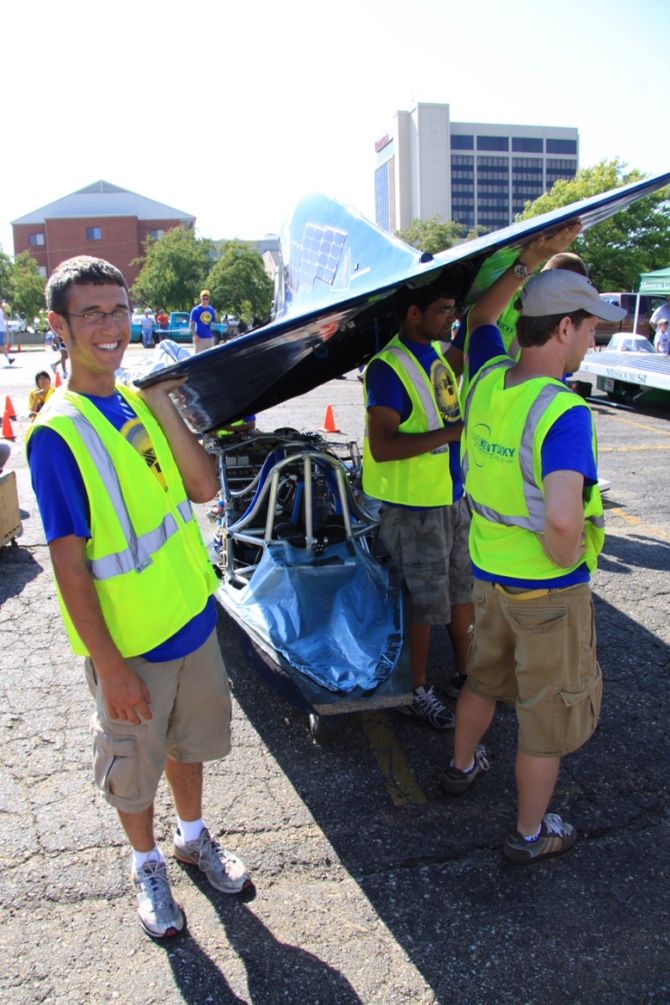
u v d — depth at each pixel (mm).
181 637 2367
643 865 2764
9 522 5906
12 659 4309
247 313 54500
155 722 2340
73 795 3143
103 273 2129
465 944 2436
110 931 2484
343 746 3502
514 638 2652
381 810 3070
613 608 4945
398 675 3240
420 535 3428
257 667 3506
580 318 2377
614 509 7207
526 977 2318
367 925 2512
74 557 2086
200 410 4184
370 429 3363
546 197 34719
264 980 2312
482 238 3148
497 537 2559
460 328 3830
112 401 2281
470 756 3068
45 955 2393
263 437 5500
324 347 4504
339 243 4859
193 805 2658
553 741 2570
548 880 2697
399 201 144250
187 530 2412
